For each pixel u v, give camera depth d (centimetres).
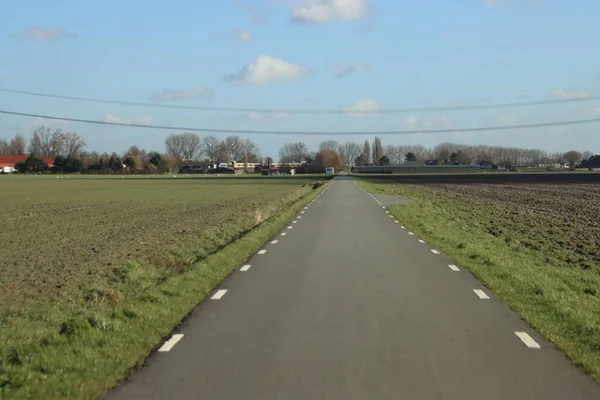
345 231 2150
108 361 665
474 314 900
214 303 979
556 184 7706
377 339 762
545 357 687
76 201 4525
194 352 707
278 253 1585
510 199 4847
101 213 3338
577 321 838
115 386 596
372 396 564
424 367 650
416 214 3020
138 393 575
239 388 586
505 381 607
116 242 1953
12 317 938
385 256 1523
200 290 1083
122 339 750
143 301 965
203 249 1788
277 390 580
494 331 802
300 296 1032
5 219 2973
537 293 1045
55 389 580
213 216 3008
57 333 766
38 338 771
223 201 4434
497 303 977
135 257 1596
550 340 755
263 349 718
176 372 636
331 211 3167
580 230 2573
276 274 1257
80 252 1717
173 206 3909
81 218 3009
